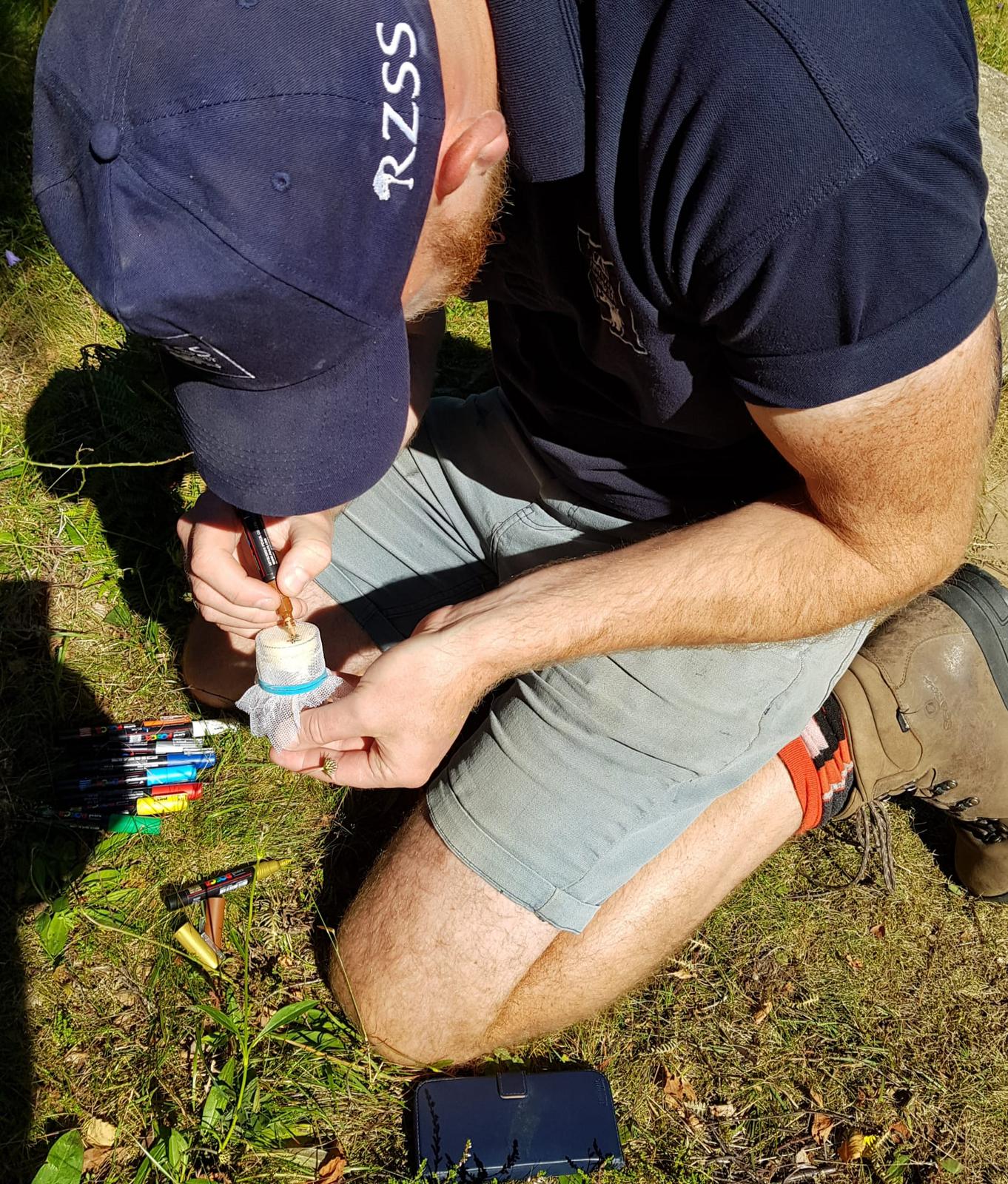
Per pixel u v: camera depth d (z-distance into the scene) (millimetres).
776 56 1071
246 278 1013
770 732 1789
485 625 1530
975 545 2867
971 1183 1817
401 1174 1623
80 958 1731
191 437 1272
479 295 1694
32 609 2113
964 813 2102
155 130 974
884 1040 1969
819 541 1465
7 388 2381
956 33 1154
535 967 1787
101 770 1924
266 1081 1659
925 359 1171
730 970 2000
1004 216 3201
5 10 2969
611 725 1736
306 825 2010
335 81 989
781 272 1146
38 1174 1436
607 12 1142
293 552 1617
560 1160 1662
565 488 1944
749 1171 1752
